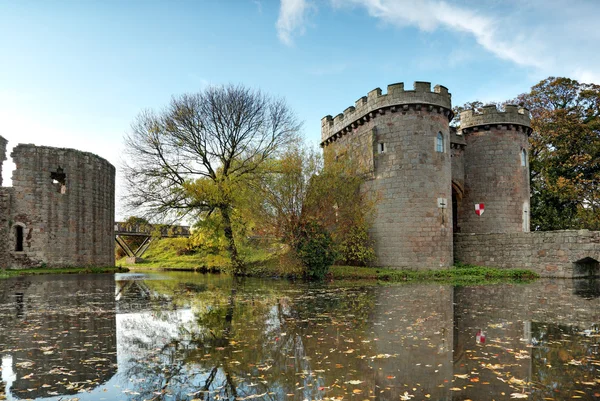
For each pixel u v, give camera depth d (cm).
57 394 504
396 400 479
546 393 497
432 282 1909
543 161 3375
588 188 3341
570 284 1855
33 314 1047
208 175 2680
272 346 719
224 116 2633
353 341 754
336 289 1619
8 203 2517
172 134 2603
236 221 2430
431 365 611
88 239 2792
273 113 2891
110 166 3084
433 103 2305
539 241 2298
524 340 762
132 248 4988
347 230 2248
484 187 2756
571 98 3506
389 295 1422
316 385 529
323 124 3170
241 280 2109
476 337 786
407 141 2289
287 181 2005
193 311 1094
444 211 2303
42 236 2562
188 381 546
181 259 4156
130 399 489
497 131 2761
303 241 1992
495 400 477
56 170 2656
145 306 1183
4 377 563
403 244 2256
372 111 2408
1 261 2473
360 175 2508
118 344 737
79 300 1315
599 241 2108
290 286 1755
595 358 645
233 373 577
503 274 2166
